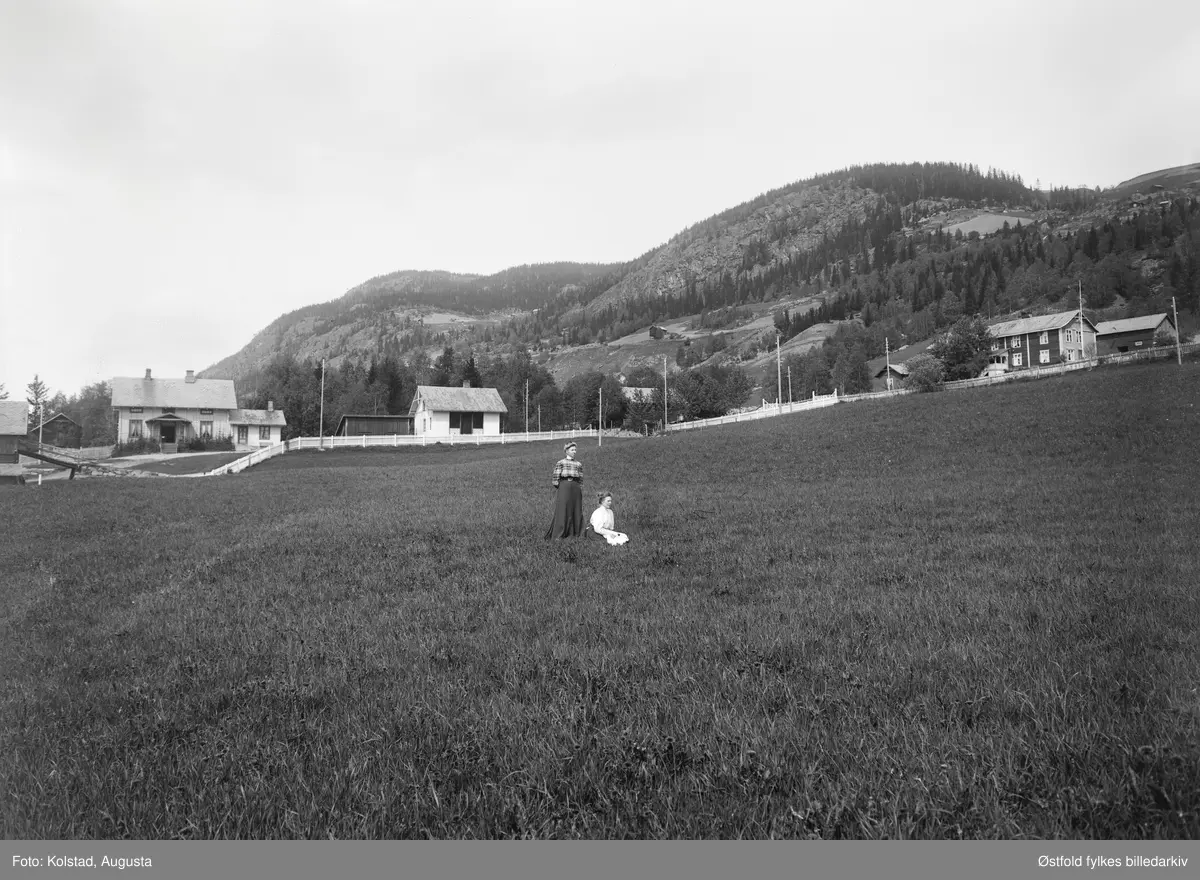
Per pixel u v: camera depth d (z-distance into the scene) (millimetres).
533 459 48281
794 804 4254
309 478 41938
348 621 9492
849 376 138000
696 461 37750
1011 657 6695
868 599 9461
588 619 8930
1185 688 5707
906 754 4746
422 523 19969
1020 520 16047
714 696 5965
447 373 147125
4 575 15453
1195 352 53625
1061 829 3908
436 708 6012
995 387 52094
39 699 6984
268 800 4562
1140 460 24453
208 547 17688
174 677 7441
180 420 95938
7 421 55750
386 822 4273
